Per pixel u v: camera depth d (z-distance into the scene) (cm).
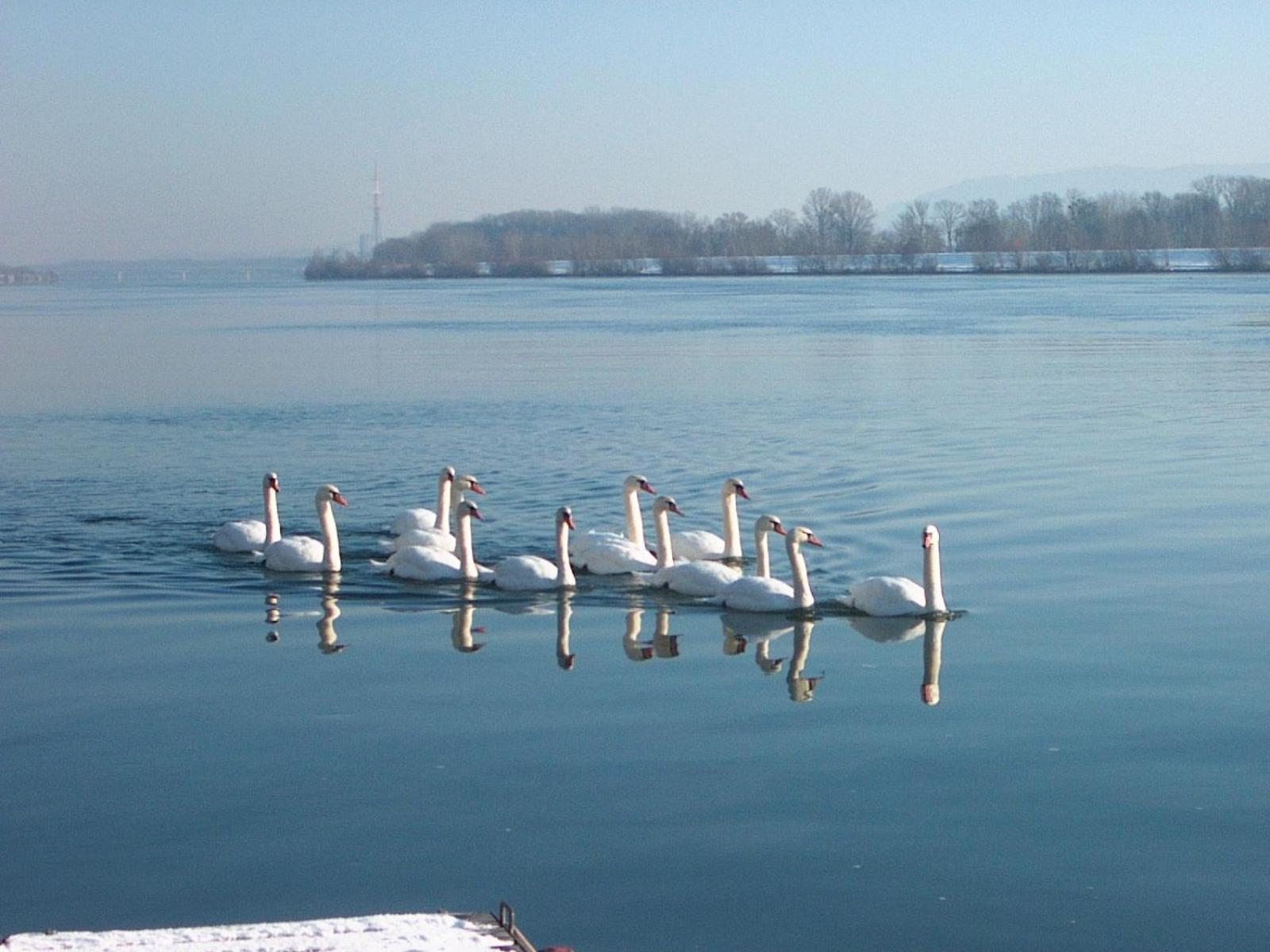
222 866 1400
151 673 1994
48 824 1497
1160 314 9838
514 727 1764
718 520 3005
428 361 6869
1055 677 1928
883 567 2564
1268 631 2116
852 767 1625
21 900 1334
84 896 1342
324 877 1377
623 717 1798
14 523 3006
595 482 3453
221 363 6938
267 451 4009
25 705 1859
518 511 3120
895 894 1341
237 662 2039
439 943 1162
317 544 2598
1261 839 1441
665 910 1316
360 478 3572
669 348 7400
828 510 3045
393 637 2170
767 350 7225
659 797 1549
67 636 2172
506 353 7250
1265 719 1755
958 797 1543
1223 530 2791
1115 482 3334
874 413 4634
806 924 1291
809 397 5094
